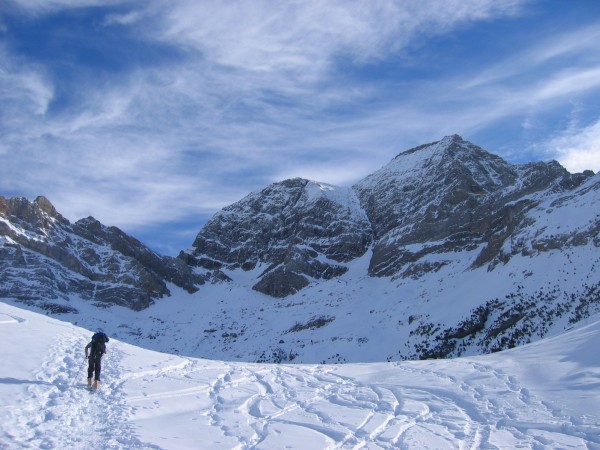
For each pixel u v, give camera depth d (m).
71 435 15.48
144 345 120.19
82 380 22.45
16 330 28.70
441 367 32.38
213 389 24.73
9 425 15.28
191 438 16.70
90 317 128.88
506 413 20.70
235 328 127.06
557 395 22.30
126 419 18.09
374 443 17.34
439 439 17.73
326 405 22.61
